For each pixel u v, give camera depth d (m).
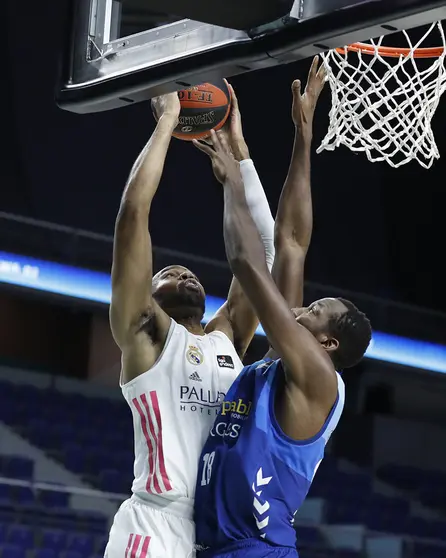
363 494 13.38
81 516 10.06
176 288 3.67
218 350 3.56
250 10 2.96
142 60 3.34
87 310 13.23
